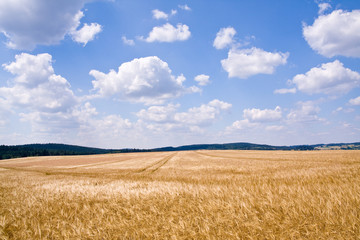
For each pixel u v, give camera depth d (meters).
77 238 4.31
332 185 6.98
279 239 3.64
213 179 14.57
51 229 4.94
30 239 4.47
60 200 7.96
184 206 5.93
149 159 58.56
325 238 3.45
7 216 6.27
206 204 5.65
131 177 18.81
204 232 3.99
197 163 35.41
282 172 15.92
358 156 32.53
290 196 5.52
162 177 17.62
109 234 4.37
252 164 26.72
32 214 6.12
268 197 5.58
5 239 4.61
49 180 16.83
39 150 176.75
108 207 6.51
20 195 9.74
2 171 35.44
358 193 5.30
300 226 3.88
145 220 5.04
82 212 6.17
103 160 66.19
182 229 4.26
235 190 7.15
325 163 23.16
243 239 3.81
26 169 40.66
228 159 43.50
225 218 4.61
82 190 9.59
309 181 10.67
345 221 3.76
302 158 34.25
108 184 11.98
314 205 4.60
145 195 7.42
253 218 4.34
